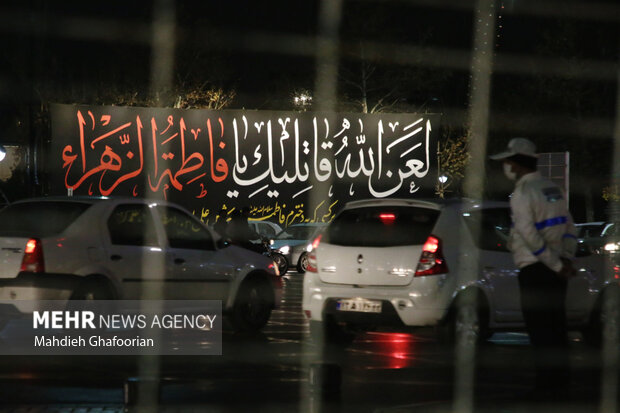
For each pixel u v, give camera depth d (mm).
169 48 48156
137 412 7938
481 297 12172
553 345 8586
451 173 50500
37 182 31922
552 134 53656
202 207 41281
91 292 12438
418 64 49906
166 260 13336
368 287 12078
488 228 12625
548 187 8516
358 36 49562
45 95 40562
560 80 51812
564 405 8188
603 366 11234
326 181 42562
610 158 52062
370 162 42938
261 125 41938
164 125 40719
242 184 41750
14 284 11805
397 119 42938
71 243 12227
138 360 11234
